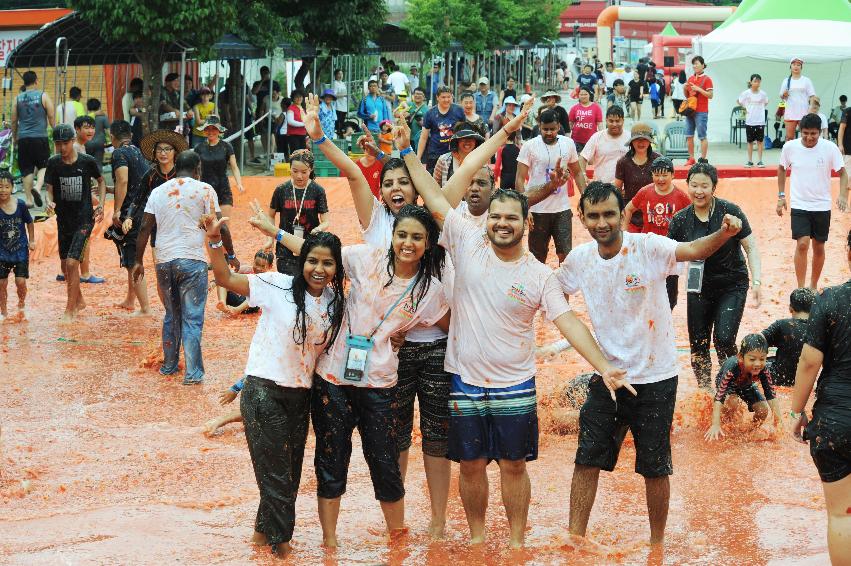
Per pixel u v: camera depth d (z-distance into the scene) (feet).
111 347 35.70
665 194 31.35
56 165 39.22
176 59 72.43
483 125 32.35
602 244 18.78
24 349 35.24
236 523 20.16
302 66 89.25
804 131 39.83
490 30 142.61
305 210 34.99
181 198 30.89
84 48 74.69
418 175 20.04
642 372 18.88
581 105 63.93
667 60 173.78
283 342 18.38
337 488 18.98
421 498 21.93
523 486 18.94
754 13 92.38
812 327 17.49
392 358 19.01
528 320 18.60
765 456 24.47
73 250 39.42
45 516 20.47
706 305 28.50
